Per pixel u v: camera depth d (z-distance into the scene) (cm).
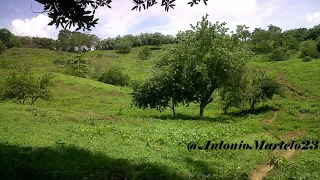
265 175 1069
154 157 1091
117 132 1617
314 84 4153
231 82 2803
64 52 11531
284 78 4731
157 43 13550
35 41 12244
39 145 1101
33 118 1798
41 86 3153
